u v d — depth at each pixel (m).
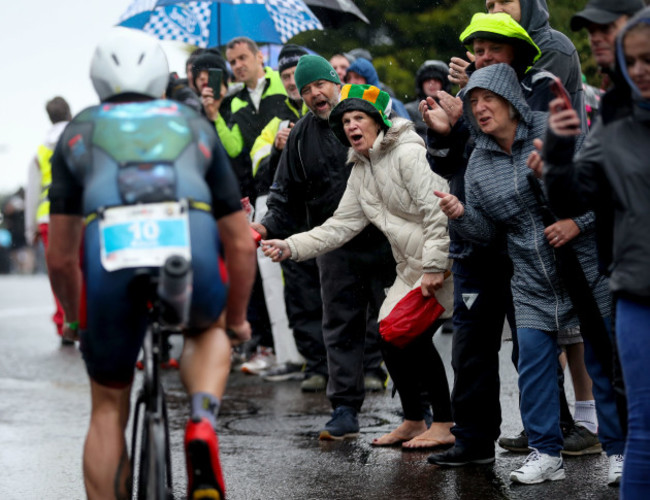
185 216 11.19
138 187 11.20
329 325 20.33
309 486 16.64
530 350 16.02
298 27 30.06
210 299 11.33
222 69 27.36
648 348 11.47
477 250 16.66
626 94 11.73
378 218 18.69
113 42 12.38
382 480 16.81
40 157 36.03
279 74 27.00
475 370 17.14
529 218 15.76
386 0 50.47
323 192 21.14
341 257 20.03
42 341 40.09
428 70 28.30
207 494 11.01
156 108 11.98
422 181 17.91
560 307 15.80
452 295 18.31
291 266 25.91
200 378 11.68
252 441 20.25
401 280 18.75
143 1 29.05
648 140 11.50
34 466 18.83
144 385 11.50
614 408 15.62
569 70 18.12
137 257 10.98
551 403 16.14
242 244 12.29
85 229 11.33
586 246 15.38
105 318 11.20
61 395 26.77
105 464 11.91
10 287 79.88
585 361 15.85
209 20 30.58
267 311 29.70
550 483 16.16
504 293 16.92
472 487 16.12
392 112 18.67
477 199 16.12
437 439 18.88
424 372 18.83
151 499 11.01
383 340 18.78
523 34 16.25
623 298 11.67
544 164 11.95
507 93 15.56
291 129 21.91
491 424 17.38
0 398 26.34
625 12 13.26
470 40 16.67
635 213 11.47
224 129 26.69
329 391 20.38
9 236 113.50
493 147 15.90
